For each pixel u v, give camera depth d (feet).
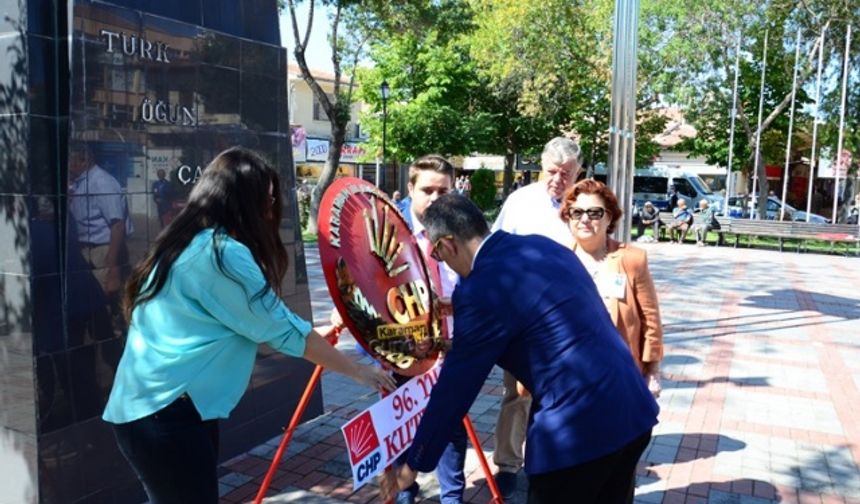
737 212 90.07
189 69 12.17
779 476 13.52
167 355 6.86
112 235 10.84
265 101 14.07
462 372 6.88
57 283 10.24
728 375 20.66
